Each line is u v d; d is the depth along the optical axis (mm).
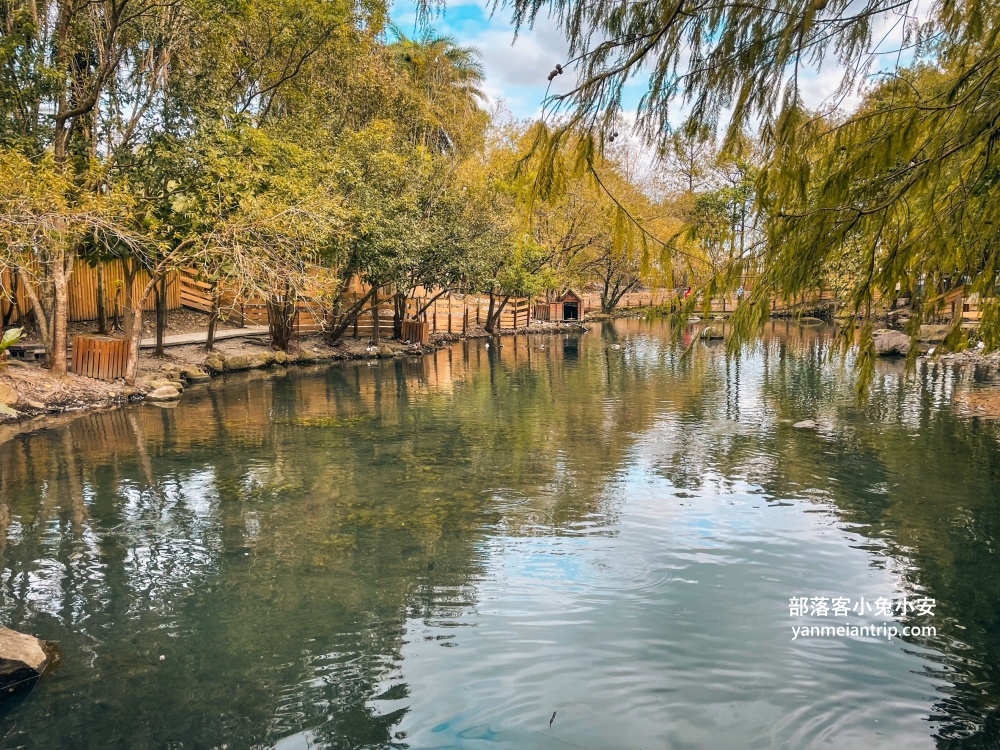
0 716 3951
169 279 23422
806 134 2498
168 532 6930
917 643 4590
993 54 2316
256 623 5023
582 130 2623
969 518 7016
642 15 2404
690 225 2807
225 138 15000
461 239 26172
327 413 13891
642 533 6742
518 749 3553
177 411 13992
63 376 14281
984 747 3525
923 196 2793
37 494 8195
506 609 5172
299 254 15734
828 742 3570
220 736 3748
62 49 13734
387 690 4133
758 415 13133
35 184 11500
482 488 8430
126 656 4590
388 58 26484
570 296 47375
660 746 3553
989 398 14383
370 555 6301
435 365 23250
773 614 5023
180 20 15477
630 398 15664
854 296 2918
